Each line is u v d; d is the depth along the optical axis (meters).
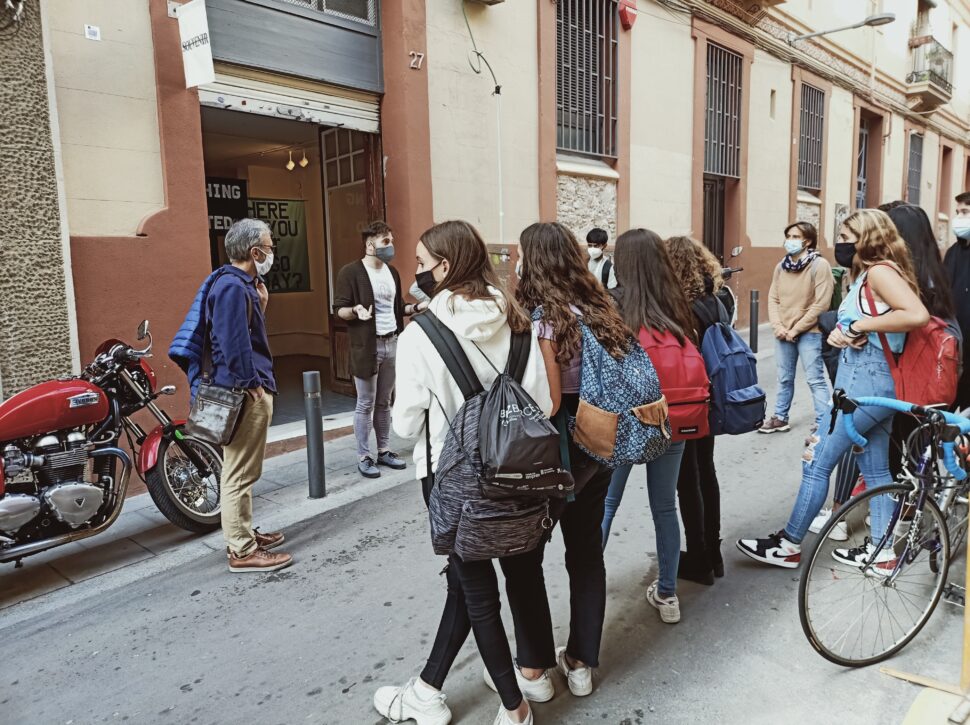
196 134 5.15
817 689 2.50
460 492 1.96
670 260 2.76
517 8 7.75
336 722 2.43
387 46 6.68
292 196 10.69
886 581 2.69
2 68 4.13
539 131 8.16
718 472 4.90
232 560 3.61
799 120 13.45
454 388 2.06
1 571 3.72
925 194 20.56
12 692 2.67
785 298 5.62
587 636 2.45
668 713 2.39
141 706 2.56
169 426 3.88
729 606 3.09
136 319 4.89
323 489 4.64
